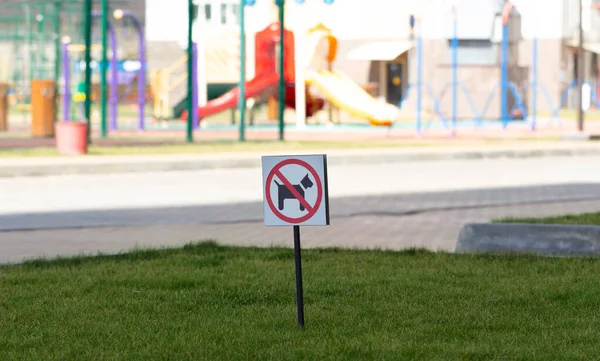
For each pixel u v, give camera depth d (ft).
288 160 37.40
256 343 36.40
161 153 148.25
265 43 234.17
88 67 159.02
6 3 291.38
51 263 56.08
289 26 237.45
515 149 159.84
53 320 40.81
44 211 87.71
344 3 313.12
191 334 37.96
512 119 272.31
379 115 211.20
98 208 90.12
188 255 59.06
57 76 246.06
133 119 279.49
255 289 47.67
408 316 41.47
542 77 349.82
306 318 40.86
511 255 58.65
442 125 248.73
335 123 255.70
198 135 205.05
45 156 140.05
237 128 230.27
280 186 37.60
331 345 35.83
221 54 233.55
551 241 60.08
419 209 89.40
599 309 42.98
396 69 318.24
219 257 58.54
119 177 121.49
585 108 340.18
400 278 50.70
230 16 323.57
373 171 132.36
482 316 41.32
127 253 59.93
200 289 47.80
